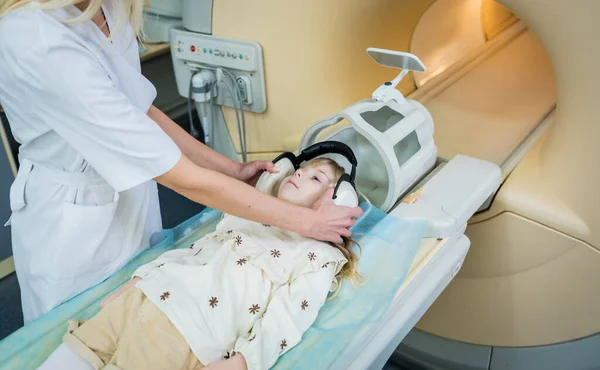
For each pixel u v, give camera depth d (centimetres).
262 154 192
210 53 174
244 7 162
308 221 100
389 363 190
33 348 98
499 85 179
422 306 115
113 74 99
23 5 85
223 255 105
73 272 114
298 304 99
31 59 83
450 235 118
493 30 221
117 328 95
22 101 94
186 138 126
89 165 108
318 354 95
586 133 125
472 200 124
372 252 113
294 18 158
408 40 186
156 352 92
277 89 173
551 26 118
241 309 99
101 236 114
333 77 167
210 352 94
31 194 112
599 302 140
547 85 176
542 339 156
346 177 113
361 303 104
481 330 164
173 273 100
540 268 143
